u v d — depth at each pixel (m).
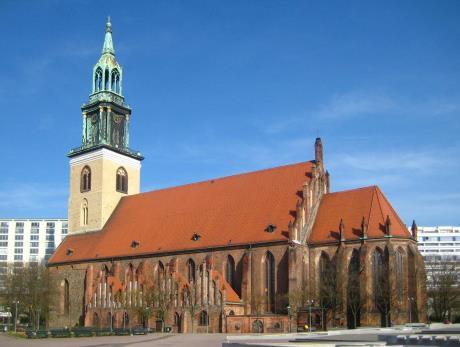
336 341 62.44
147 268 131.75
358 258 109.94
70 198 156.88
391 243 107.75
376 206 113.94
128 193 156.25
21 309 152.62
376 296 107.50
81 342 84.38
